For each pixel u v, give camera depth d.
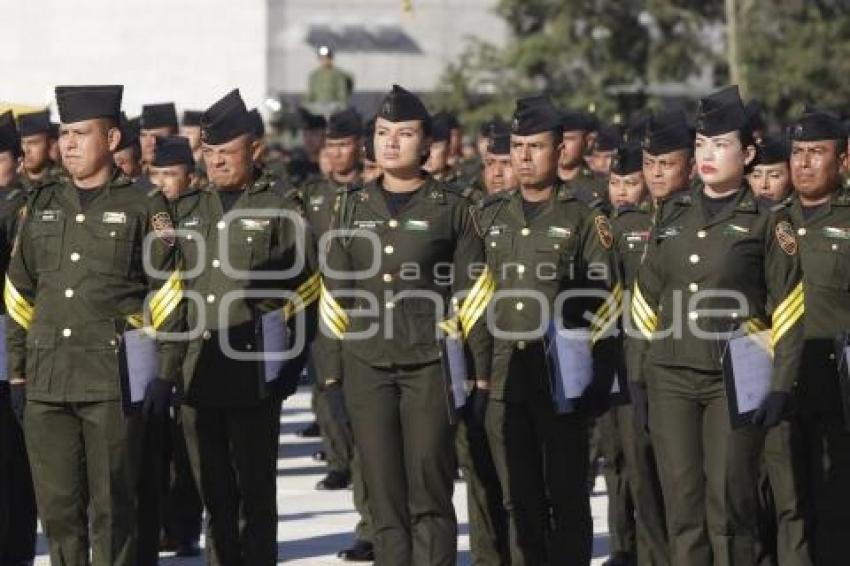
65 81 60.38
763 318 19.42
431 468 20.09
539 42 85.25
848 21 84.94
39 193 19.88
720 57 87.38
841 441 20.77
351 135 27.98
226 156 20.98
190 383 20.77
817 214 21.06
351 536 25.53
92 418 19.58
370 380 20.22
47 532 19.98
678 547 19.59
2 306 21.50
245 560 21.03
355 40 84.31
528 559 20.97
